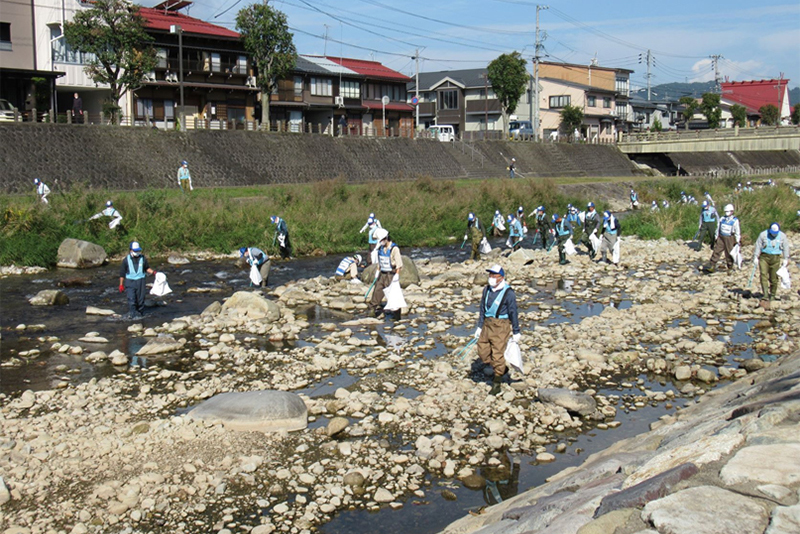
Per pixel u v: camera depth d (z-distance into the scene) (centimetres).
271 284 2048
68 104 4662
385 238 1502
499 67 6994
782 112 11850
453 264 2444
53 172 3294
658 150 7225
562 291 1883
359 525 655
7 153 3197
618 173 7262
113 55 3941
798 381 765
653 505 432
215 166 4025
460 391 1018
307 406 954
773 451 493
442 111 7906
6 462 763
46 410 956
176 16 5175
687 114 9988
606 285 1981
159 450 808
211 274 2198
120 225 2609
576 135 7556
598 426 905
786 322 1466
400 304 1509
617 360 1188
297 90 5984
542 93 8700
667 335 1354
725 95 12025
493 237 3550
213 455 799
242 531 644
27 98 3988
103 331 1444
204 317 1541
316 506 684
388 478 748
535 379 1079
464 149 6003
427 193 3841
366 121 6731
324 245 2798
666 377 1121
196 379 1101
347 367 1158
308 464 781
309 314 1614
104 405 973
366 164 4997
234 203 3088
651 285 1911
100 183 3419
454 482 744
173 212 2781
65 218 2538
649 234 3195
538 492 644
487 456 807
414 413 938
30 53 4294
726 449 525
